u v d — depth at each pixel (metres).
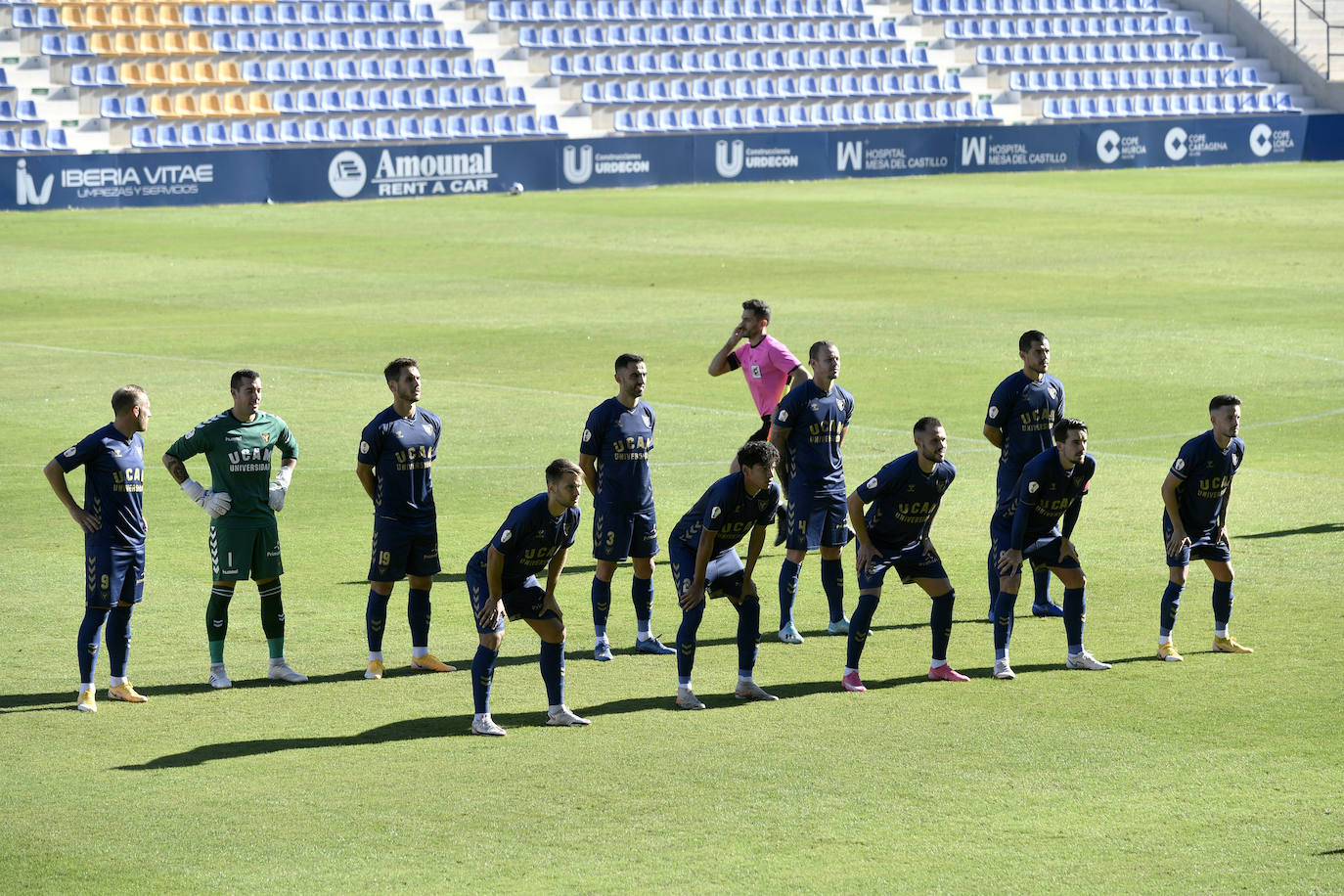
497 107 188.62
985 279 111.00
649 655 39.59
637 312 97.88
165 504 54.78
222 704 35.34
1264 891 24.94
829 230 138.88
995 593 39.34
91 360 82.50
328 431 66.00
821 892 25.09
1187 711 33.94
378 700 35.69
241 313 98.81
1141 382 75.31
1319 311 95.81
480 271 116.44
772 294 104.62
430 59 191.50
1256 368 78.50
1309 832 27.27
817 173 188.62
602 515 39.28
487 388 75.00
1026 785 29.73
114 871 26.22
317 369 80.00
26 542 49.22
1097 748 31.73
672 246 128.88
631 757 31.58
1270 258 119.31
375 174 167.50
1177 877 25.48
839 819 28.19
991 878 25.52
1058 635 40.59
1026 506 36.38
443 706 35.25
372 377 77.94
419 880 25.70
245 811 28.83
